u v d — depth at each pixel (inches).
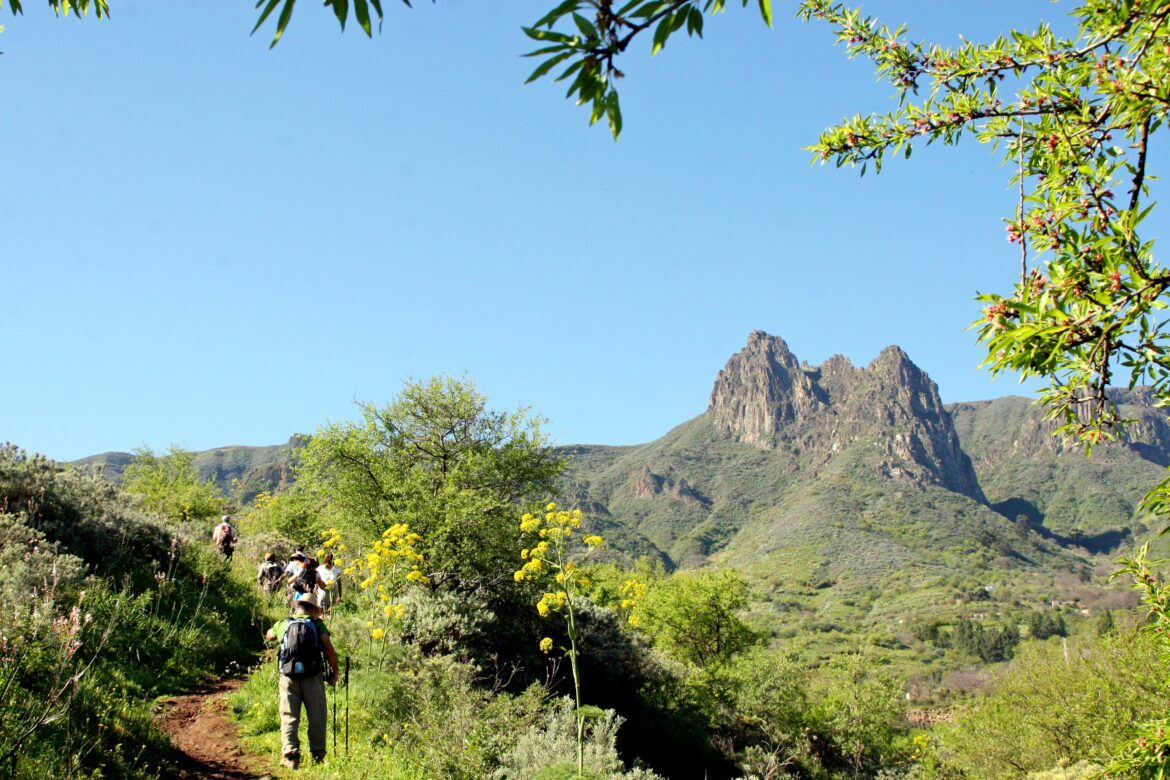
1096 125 135.9
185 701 394.6
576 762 387.9
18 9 131.0
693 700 877.8
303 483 813.9
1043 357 115.0
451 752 368.8
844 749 1258.0
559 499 822.5
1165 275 106.7
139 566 535.2
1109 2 126.7
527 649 665.0
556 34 68.6
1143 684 949.8
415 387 818.8
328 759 326.6
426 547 697.6
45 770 236.7
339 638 510.6
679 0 67.8
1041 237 125.5
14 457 553.6
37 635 311.6
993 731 1131.9
